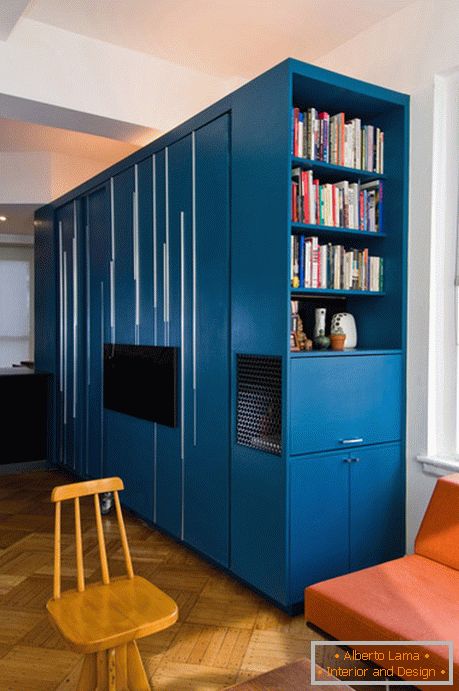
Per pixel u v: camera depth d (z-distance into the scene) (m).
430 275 3.06
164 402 3.74
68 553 3.54
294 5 3.26
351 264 3.11
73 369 5.25
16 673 2.33
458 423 3.05
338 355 2.89
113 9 3.41
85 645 1.78
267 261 2.83
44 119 3.95
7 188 5.94
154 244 3.87
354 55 3.55
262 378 2.89
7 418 5.57
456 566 2.38
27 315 8.81
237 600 2.93
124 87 3.91
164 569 3.30
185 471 3.55
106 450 4.63
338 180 3.22
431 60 3.06
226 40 3.73
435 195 3.06
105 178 4.53
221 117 3.18
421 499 3.11
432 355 3.09
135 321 4.14
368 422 3.02
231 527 3.12
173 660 2.42
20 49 3.56
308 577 2.79
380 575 2.34
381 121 3.25
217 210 3.22
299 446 2.75
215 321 3.25
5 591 3.04
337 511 2.90
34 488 5.03
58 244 5.57
